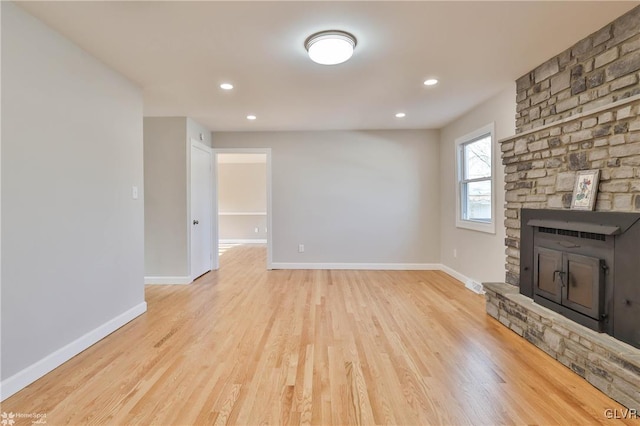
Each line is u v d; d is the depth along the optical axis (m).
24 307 1.96
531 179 2.81
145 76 2.98
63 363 2.22
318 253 5.41
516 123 3.14
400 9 1.97
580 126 2.26
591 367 1.93
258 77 3.02
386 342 2.54
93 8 1.94
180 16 2.03
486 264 3.83
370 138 5.33
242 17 2.05
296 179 5.38
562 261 2.32
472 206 4.43
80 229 2.43
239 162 8.99
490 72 2.95
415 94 3.54
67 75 2.30
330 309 3.34
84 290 2.46
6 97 1.87
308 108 4.04
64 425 1.60
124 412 1.70
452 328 2.82
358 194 5.36
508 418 1.65
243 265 5.79
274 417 1.66
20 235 1.94
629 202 1.89
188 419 1.64
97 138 2.62
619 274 1.90
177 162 4.43
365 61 2.70
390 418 1.65
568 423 1.61
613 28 2.12
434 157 5.32
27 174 1.99
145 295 3.88
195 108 4.01
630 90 2.02
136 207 3.15
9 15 1.88
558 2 1.91
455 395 1.84
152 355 2.34
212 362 2.23
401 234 5.38
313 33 2.25
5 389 1.82
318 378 2.02
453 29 2.21
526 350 2.39
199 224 4.89
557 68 2.61
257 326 2.88
